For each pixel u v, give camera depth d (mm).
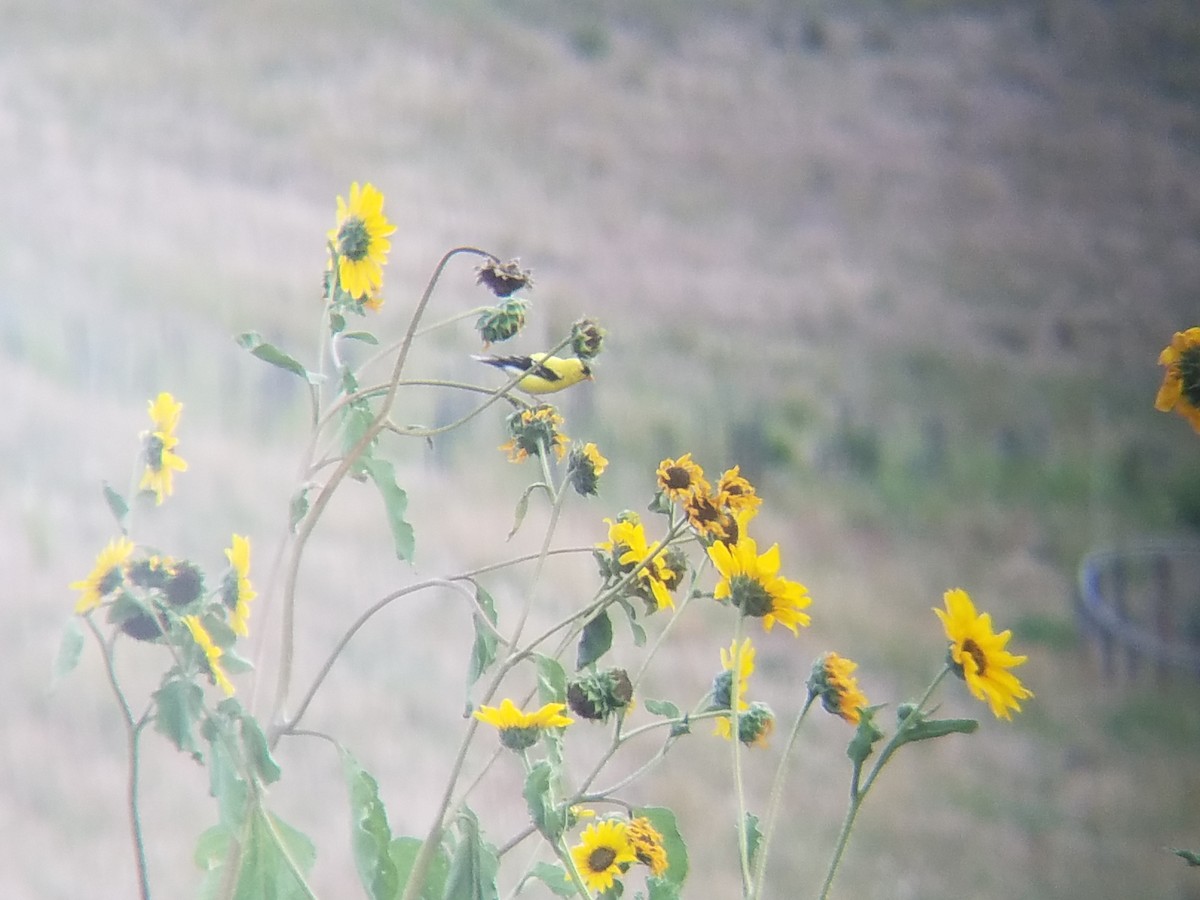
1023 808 6715
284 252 12078
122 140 13320
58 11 14461
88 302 9633
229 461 7500
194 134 14000
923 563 11367
